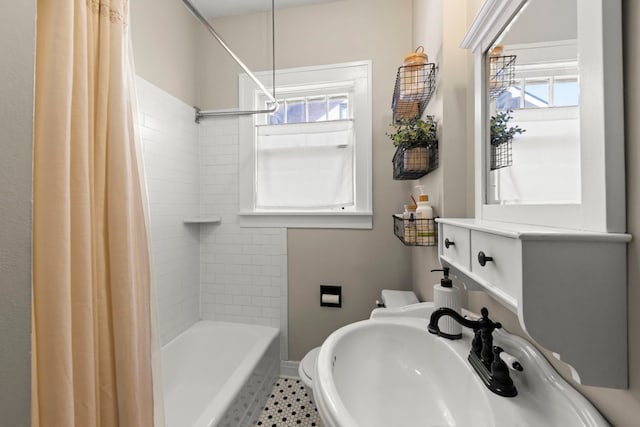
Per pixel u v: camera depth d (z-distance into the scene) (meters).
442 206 1.09
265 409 1.61
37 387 0.59
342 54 1.89
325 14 1.92
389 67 1.83
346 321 1.90
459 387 0.73
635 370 0.40
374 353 0.91
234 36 2.05
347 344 0.88
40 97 0.61
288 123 1.99
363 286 1.88
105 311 0.73
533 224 0.62
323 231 1.93
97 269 0.72
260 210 2.03
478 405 0.63
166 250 1.76
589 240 0.41
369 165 1.86
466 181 1.06
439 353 0.83
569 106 0.52
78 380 0.65
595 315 0.41
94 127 0.73
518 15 0.69
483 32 0.83
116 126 0.75
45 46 0.62
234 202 2.04
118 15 0.77
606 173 0.42
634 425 0.40
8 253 0.36
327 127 1.94
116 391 0.74
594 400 0.48
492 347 0.67
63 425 0.59
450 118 1.07
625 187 0.42
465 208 1.06
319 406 0.59
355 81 1.87
